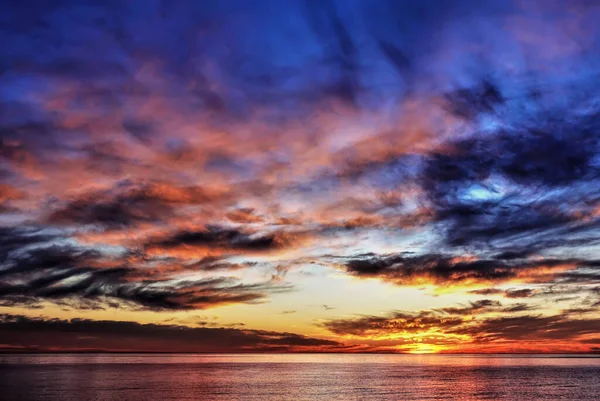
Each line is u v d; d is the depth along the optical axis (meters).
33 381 113.31
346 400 81.25
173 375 146.25
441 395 89.62
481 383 118.44
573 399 84.25
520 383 118.50
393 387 106.44
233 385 109.50
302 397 85.50
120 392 89.31
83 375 140.38
